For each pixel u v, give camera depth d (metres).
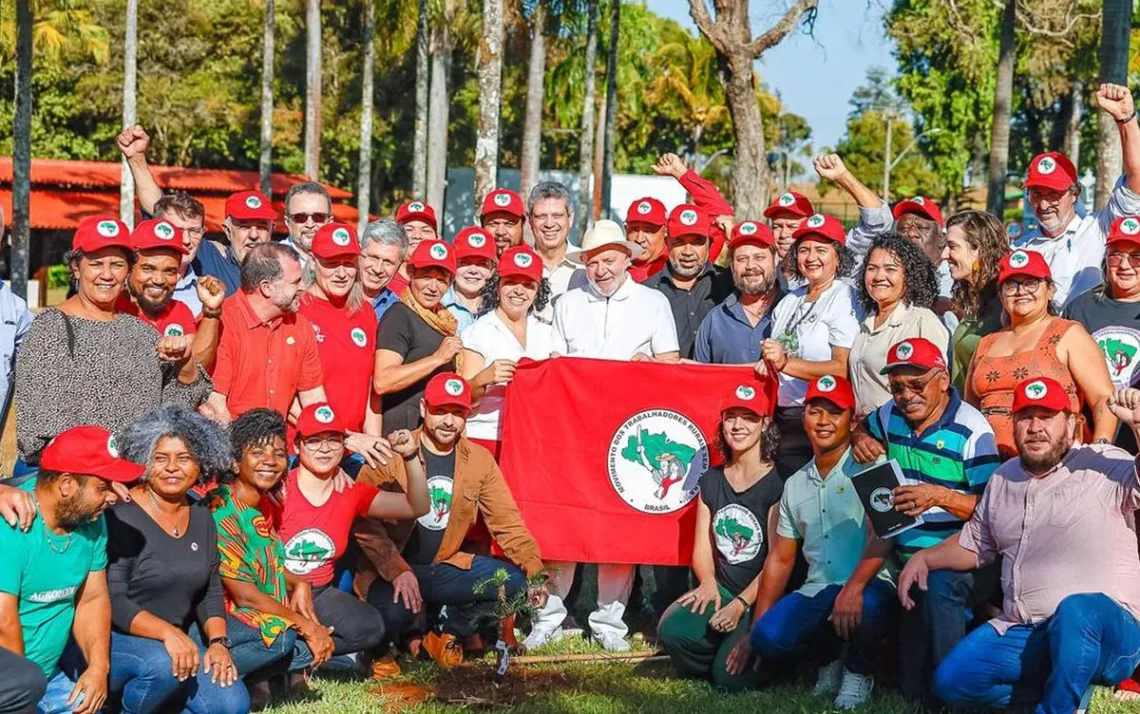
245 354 7.92
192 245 8.96
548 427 8.96
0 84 52.09
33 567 6.30
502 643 8.05
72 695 6.45
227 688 6.89
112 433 6.72
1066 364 7.56
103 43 43.28
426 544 8.27
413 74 52.66
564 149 63.34
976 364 7.89
